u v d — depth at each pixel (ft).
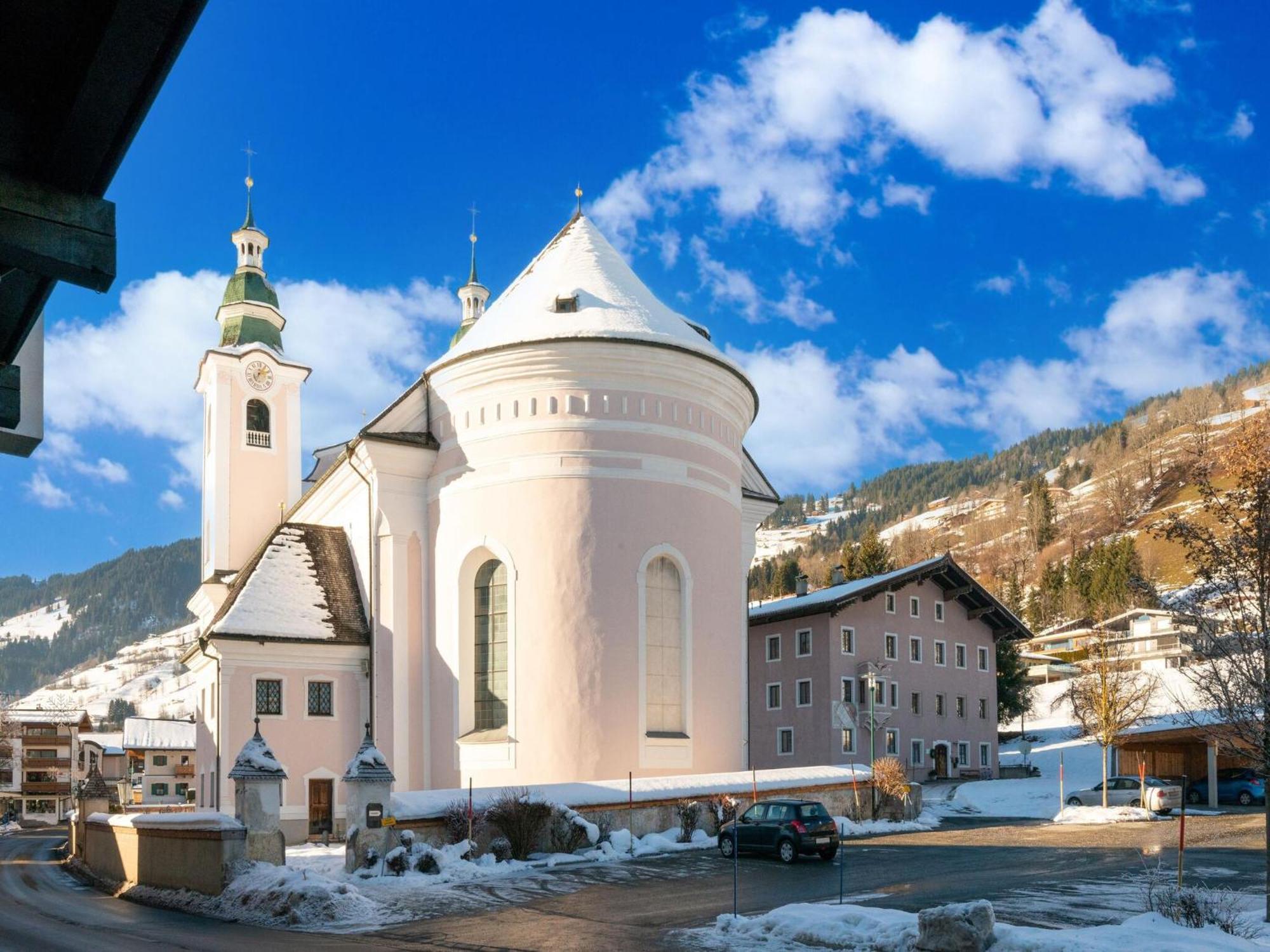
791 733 204.64
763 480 153.58
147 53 18.69
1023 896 68.59
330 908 68.69
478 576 124.67
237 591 135.33
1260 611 55.06
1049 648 418.10
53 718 421.18
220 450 197.36
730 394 130.21
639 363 121.80
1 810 399.44
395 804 90.17
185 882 83.20
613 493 119.65
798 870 84.33
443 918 67.36
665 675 121.19
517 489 120.78
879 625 208.13
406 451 128.26
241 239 209.05
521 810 93.50
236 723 126.62
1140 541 570.87
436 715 124.26
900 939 49.83
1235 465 58.44
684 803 106.32
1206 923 51.60
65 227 21.09
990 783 191.21
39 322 27.30
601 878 81.92
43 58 19.66
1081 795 158.20
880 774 127.24
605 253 134.92
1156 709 182.70
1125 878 76.89
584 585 117.39
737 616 129.29
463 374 125.49
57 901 86.43
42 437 26.96
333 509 152.66
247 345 201.67
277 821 84.94
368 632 134.51
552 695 115.55
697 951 53.72
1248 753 57.52
